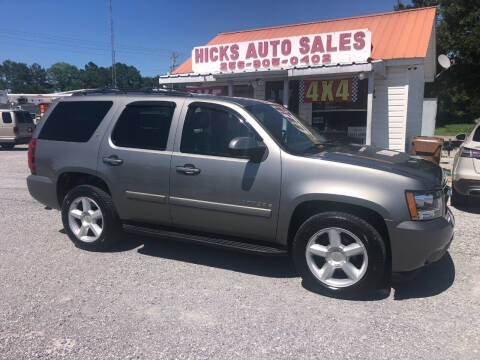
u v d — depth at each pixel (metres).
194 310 3.51
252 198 3.93
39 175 5.15
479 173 6.32
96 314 3.44
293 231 4.09
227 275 4.27
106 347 2.97
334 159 3.76
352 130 13.12
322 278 3.78
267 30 17.39
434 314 3.44
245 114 4.11
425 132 19.56
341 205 3.78
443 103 35.12
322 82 11.98
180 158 4.25
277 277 4.23
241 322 3.31
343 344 3.00
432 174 3.78
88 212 4.87
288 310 3.52
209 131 4.23
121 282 4.07
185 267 4.48
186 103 4.42
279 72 11.55
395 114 12.48
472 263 4.52
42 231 5.79
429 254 3.50
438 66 31.77
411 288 3.94
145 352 2.91
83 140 4.84
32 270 4.37
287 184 3.78
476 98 33.19
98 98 4.95
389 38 13.18
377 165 3.68
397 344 3.00
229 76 12.34
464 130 31.00
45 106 24.92
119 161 4.55
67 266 4.48
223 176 4.04
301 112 13.76
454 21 32.34
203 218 4.23
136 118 4.62
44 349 2.94
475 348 2.94
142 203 4.51
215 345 2.99
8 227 5.99
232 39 17.52
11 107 24.16
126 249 5.04
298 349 2.94
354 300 3.70
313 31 15.89
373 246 3.53
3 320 3.34
